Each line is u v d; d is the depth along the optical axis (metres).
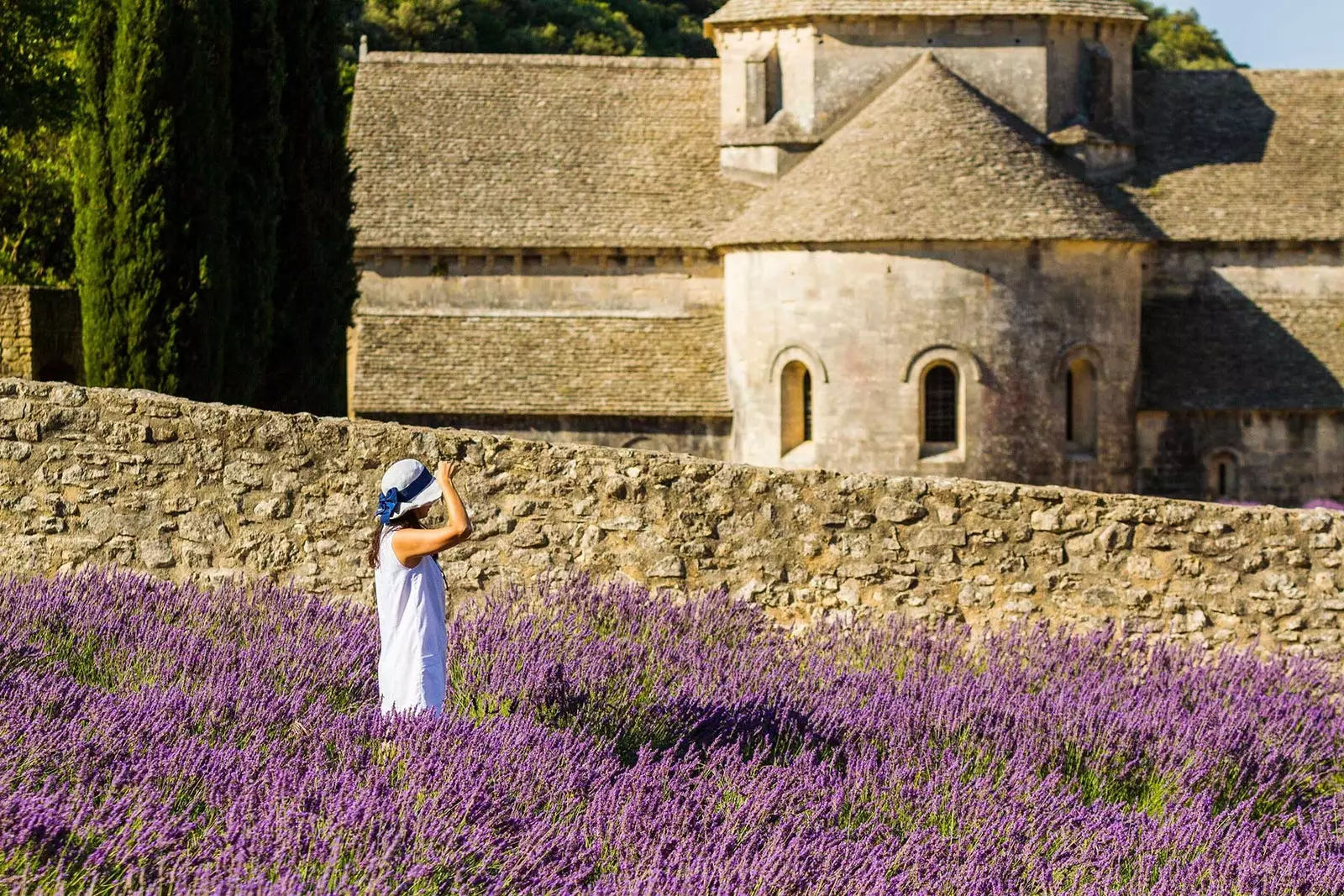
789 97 60.88
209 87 33.78
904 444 52.94
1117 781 15.00
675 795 12.05
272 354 37.31
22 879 9.16
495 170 61.97
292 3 36.50
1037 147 56.44
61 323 40.16
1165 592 21.38
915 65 59.75
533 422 57.03
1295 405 57.09
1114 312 54.53
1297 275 60.25
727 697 15.49
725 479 21.52
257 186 35.25
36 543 21.41
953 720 15.22
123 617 16.66
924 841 11.95
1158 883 11.90
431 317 59.75
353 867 10.02
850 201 53.12
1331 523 21.41
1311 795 16.00
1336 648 21.23
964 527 21.47
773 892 10.55
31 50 48.19
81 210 33.88
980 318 52.59
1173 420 57.53
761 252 54.81
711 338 59.16
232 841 9.91
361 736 12.56
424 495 13.87
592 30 124.62
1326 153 62.50
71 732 11.52
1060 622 21.30
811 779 13.00
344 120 38.59
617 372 57.97
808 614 21.41
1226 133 63.50
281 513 21.39
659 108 64.31
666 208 60.59
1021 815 12.79
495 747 12.28
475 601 20.14
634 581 21.41
